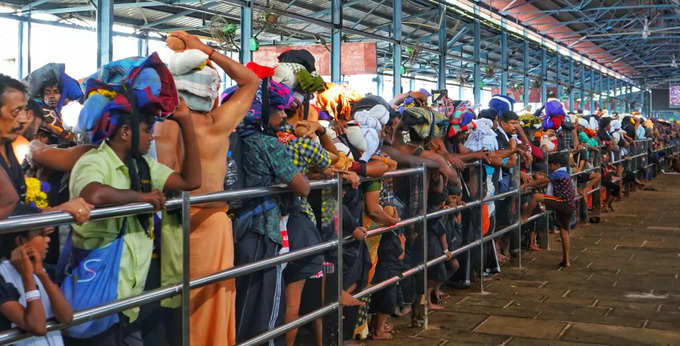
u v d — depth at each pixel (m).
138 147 2.49
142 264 2.54
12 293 2.02
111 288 2.41
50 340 2.19
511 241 7.29
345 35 15.23
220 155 2.99
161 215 2.69
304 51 3.93
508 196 7.00
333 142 4.17
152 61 2.49
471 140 6.74
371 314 4.61
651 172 19.08
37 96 3.76
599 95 37.06
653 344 4.59
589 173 10.71
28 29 11.50
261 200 3.26
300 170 3.50
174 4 10.64
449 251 5.50
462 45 21.30
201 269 2.88
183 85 2.84
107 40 7.93
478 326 4.99
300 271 3.59
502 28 20.81
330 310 3.83
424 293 4.93
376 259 4.38
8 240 2.02
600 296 5.98
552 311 5.45
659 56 39.16
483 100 28.80
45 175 2.72
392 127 5.07
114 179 2.44
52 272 2.20
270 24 10.86
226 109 3.01
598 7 21.56
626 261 7.66
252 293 3.24
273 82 3.41
